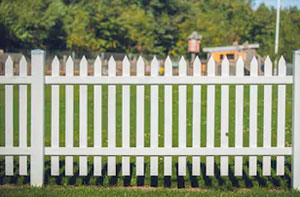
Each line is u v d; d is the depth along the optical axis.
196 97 5.61
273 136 9.40
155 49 52.56
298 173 5.62
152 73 5.55
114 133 5.65
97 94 5.60
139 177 6.19
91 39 49.25
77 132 9.96
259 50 51.81
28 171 6.37
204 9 62.16
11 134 5.65
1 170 6.47
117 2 54.59
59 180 6.00
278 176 6.19
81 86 5.58
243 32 56.34
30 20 45.31
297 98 5.52
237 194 5.37
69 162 5.72
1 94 18.44
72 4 54.38
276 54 37.50
